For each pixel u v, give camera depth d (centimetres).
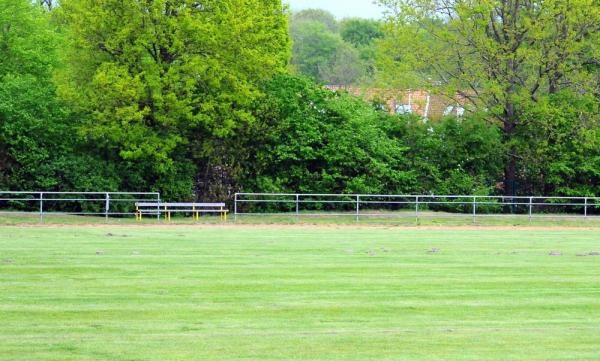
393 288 3131
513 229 6469
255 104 7981
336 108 8200
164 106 7300
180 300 2814
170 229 5797
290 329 2400
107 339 2241
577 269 3747
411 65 8544
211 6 7469
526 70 8662
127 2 7131
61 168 7400
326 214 7025
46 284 3102
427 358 2098
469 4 8356
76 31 7231
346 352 2141
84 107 7275
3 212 6569
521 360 2095
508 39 8519
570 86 8612
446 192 8431
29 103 7338
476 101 8788
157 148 7456
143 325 2422
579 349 2216
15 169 7406
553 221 7231
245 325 2444
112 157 7756
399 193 8369
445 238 5384
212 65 7338
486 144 8538
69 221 6284
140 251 4203
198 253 4159
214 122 7625
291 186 8162
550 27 8369
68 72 7325
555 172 8644
